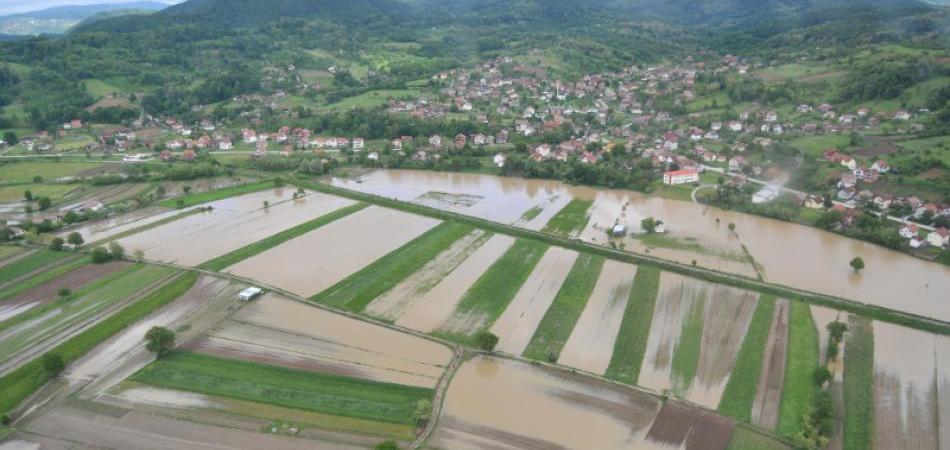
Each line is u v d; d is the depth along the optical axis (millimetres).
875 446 78812
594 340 105562
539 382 92812
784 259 140250
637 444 78875
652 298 120750
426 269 137250
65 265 139375
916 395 89250
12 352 101312
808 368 95500
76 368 97312
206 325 111000
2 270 136750
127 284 127938
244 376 94125
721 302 118438
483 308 117938
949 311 114438
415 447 77688
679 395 89625
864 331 106812
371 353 101438
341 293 124688
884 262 138375
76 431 81875
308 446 78125
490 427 82250
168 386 91625
